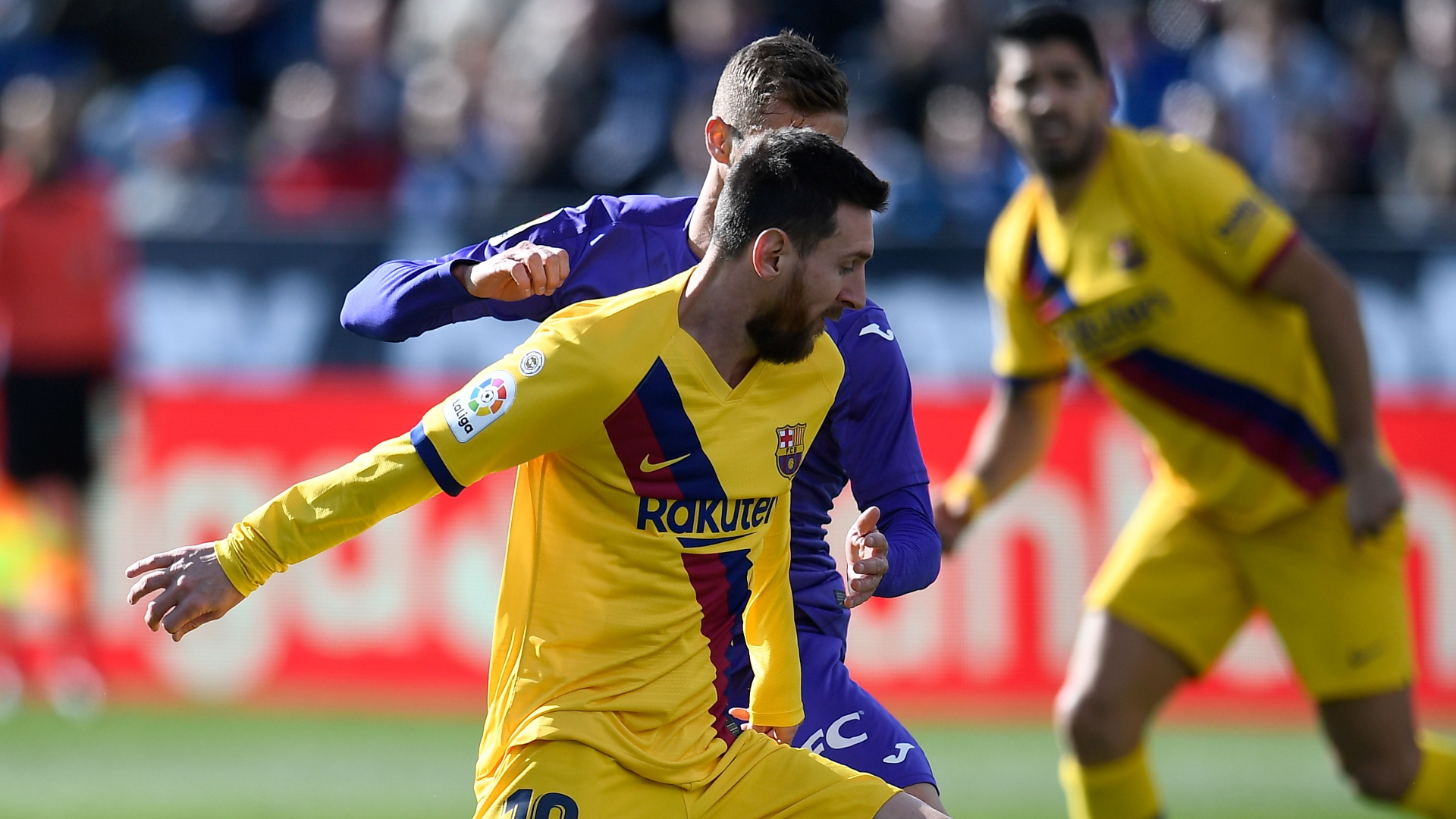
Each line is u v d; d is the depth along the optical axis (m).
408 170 32.91
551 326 10.62
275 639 27.41
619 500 10.70
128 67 37.22
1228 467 16.94
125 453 28.11
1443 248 26.75
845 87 12.12
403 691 27.11
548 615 10.81
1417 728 17.08
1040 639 26.78
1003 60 16.64
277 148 32.88
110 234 28.23
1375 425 16.17
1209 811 21.39
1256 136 32.66
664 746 10.95
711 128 12.14
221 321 28.20
